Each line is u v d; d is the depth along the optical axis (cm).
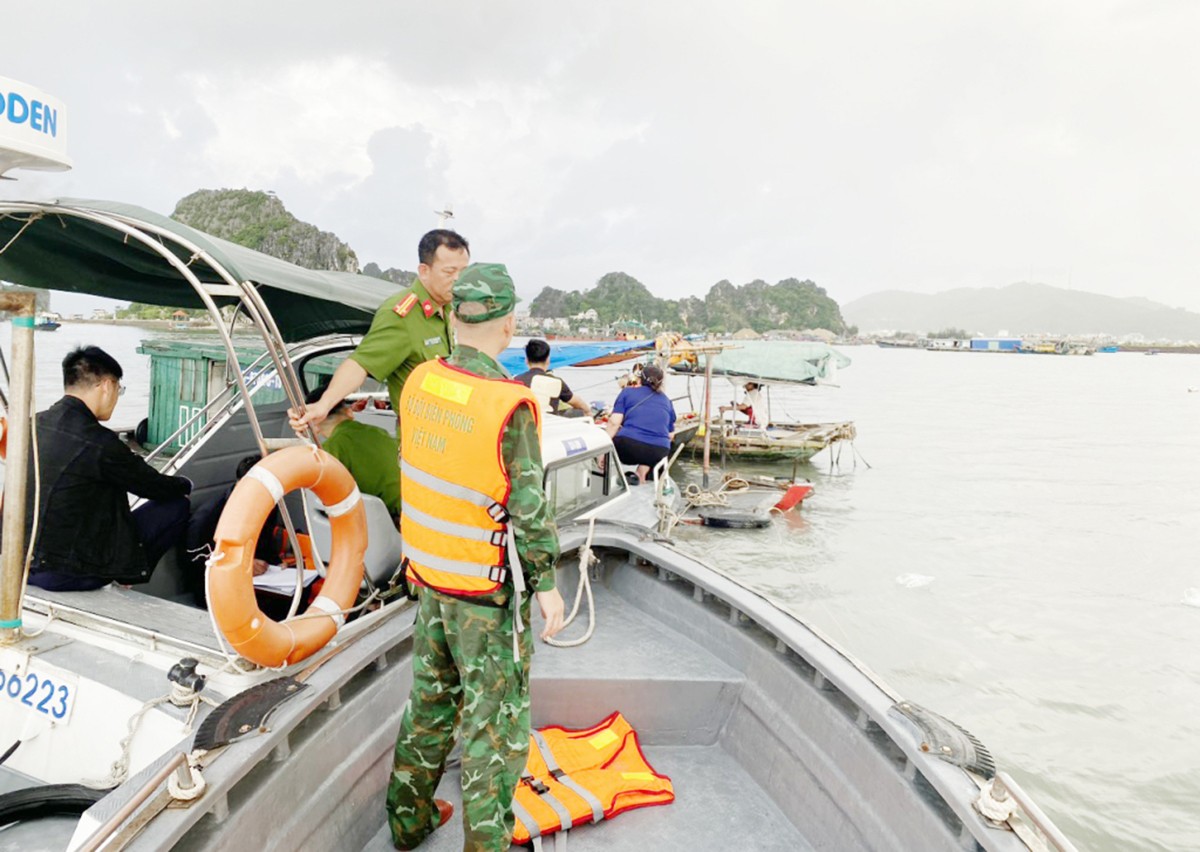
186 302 387
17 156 202
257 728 192
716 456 2050
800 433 2036
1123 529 1527
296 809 204
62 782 233
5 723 244
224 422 442
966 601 1085
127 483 289
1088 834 610
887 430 3247
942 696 818
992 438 3072
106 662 242
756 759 278
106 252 304
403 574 300
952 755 196
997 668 884
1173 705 799
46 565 271
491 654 191
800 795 251
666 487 535
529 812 242
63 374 293
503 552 189
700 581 329
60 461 273
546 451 404
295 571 330
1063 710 793
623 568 379
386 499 335
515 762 197
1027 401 5344
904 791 205
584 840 242
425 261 290
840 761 237
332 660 234
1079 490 1945
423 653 205
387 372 285
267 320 245
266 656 220
